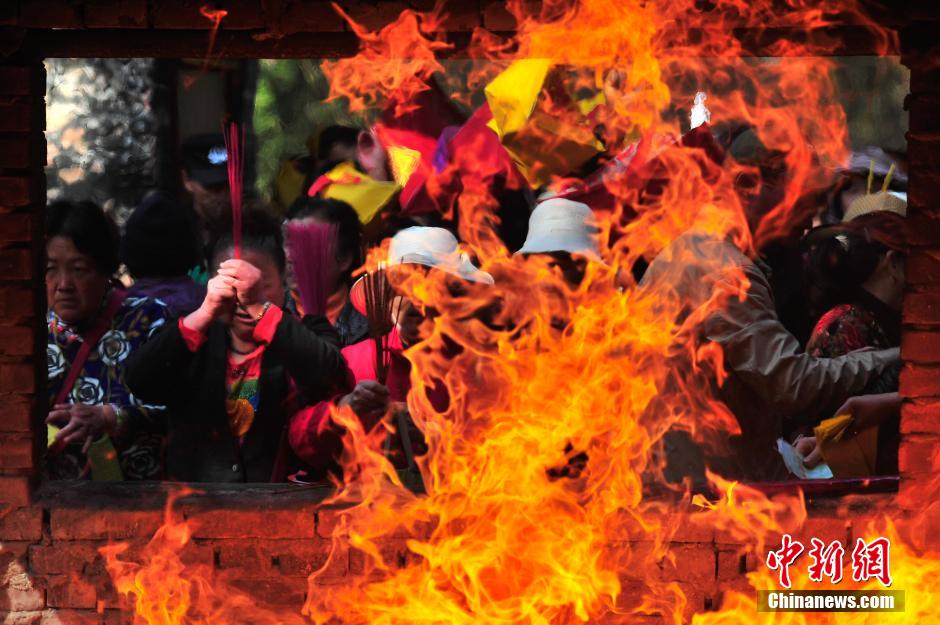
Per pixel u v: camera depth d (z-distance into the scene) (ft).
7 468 41.34
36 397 41.68
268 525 41.09
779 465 43.06
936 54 38.60
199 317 41.47
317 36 40.73
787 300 52.08
